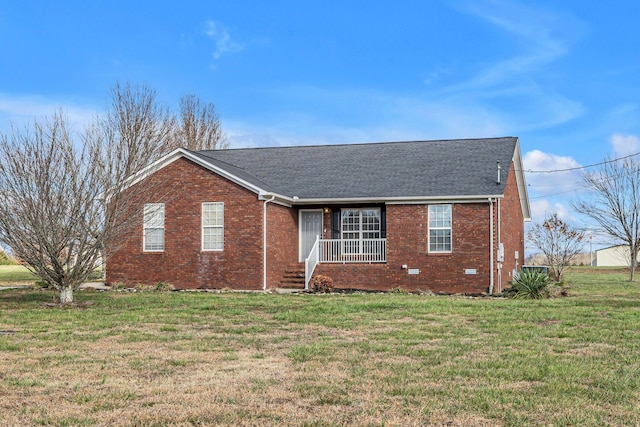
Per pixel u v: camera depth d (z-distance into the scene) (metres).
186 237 26.88
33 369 10.10
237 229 26.31
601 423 7.19
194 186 26.88
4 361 10.77
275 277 26.92
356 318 16.38
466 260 25.89
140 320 16.09
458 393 8.47
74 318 16.50
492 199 25.58
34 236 19.16
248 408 7.79
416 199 26.39
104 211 20.06
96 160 19.70
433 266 26.27
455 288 25.97
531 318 16.19
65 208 19.23
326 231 28.48
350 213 28.33
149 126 30.61
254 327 14.77
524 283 22.86
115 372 9.88
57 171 19.14
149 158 26.72
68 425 7.15
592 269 52.38
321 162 31.30
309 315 16.97
